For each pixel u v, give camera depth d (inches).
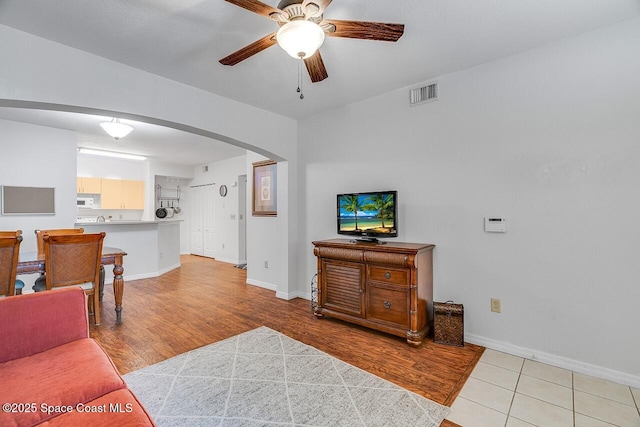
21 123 165.8
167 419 67.7
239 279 208.2
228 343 106.7
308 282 159.5
